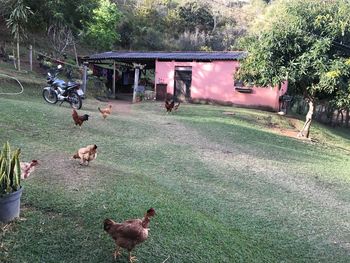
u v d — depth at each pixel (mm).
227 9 46938
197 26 38906
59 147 7273
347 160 10602
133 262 3492
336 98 12016
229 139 10594
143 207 4645
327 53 11609
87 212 4246
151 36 33938
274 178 7441
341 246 4879
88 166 6016
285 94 17266
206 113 14586
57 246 3553
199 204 5520
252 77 13461
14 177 3775
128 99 19922
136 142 8758
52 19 21141
